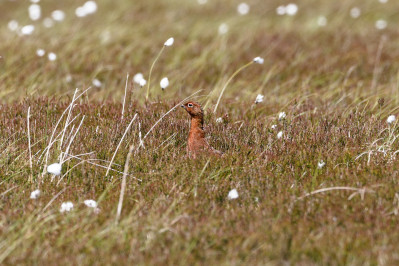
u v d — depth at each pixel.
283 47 23.36
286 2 33.78
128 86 17.31
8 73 16.89
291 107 14.05
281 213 8.58
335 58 21.45
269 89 17.50
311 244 7.67
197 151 10.79
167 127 12.20
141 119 12.67
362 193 8.77
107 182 9.80
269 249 7.54
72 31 24.45
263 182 9.60
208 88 17.42
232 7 32.44
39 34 24.38
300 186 9.49
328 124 12.70
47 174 9.91
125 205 8.93
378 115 13.47
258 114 14.25
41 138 11.34
